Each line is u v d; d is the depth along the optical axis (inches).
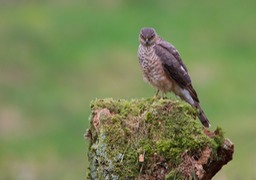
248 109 856.9
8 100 890.1
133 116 343.6
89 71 960.3
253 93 903.1
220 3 1184.8
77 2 1184.8
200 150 334.6
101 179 339.6
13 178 644.1
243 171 553.0
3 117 842.8
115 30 1090.1
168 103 339.6
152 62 431.8
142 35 432.1
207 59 996.6
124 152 336.8
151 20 1129.4
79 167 674.2
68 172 649.6
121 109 348.2
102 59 990.4
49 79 951.6
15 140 781.9
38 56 1010.1
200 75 946.1
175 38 1071.0
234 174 538.9
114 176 336.2
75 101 888.9
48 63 990.4
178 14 1152.2
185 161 332.8
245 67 977.5
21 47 1032.8
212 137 340.5
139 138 337.7
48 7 1163.9
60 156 727.7
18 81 943.0
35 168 670.5
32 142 777.6
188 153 334.0
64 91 916.0
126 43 1047.0
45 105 874.8
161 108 339.0
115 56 996.6
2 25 1095.0
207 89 908.6
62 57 1005.8
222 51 1029.8
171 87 434.9
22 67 977.5
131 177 335.0
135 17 1135.6
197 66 973.8
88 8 1162.0
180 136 335.3
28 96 901.8
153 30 436.1
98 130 345.4
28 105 876.0
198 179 331.9
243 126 789.9
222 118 826.8
